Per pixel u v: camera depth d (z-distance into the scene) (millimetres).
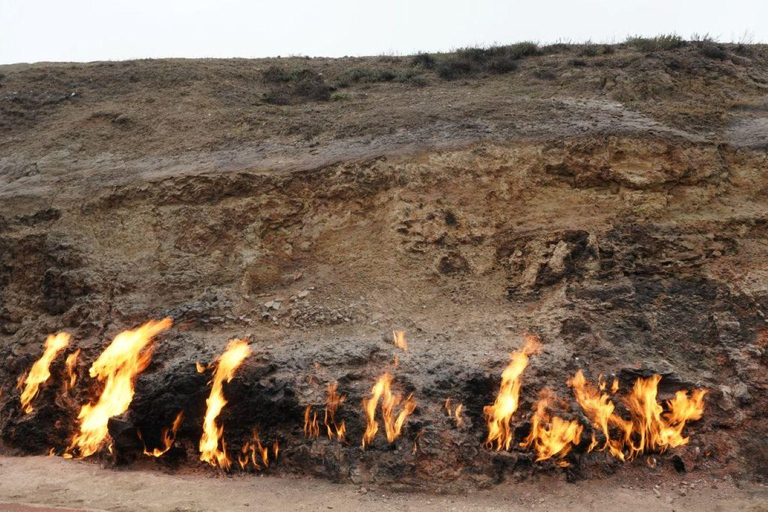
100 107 17641
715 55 16453
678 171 11359
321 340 9758
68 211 12633
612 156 11633
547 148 11867
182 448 8773
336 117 15039
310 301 10555
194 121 15914
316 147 13391
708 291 9883
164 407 8859
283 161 12875
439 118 13680
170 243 11789
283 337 9961
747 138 12266
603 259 10414
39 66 22969
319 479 8047
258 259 11375
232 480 8242
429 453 7875
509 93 15688
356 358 9141
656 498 7480
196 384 8938
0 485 8180
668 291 9984
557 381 8672
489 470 7832
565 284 10219
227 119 15859
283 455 8391
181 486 7984
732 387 8672
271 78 19719
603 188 11539
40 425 9852
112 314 10734
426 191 11594
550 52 20141
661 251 10492
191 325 10336
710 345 9227
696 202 11188
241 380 8898
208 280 11148
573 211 11258
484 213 11367
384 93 17500
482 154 11898
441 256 10883
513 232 11102
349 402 8523
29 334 11047
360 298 10445
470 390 8492
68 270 11625
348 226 11570
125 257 11703
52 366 10211
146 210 12297
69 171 14570
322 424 8375
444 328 9891
